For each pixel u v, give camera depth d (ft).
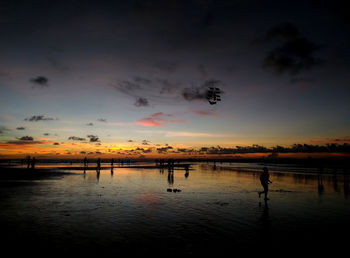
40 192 49.52
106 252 18.35
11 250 18.56
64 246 19.53
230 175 102.99
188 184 65.98
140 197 44.04
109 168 156.66
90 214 30.73
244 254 18.28
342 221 28.19
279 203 39.37
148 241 20.98
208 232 23.75
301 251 19.04
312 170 156.56
